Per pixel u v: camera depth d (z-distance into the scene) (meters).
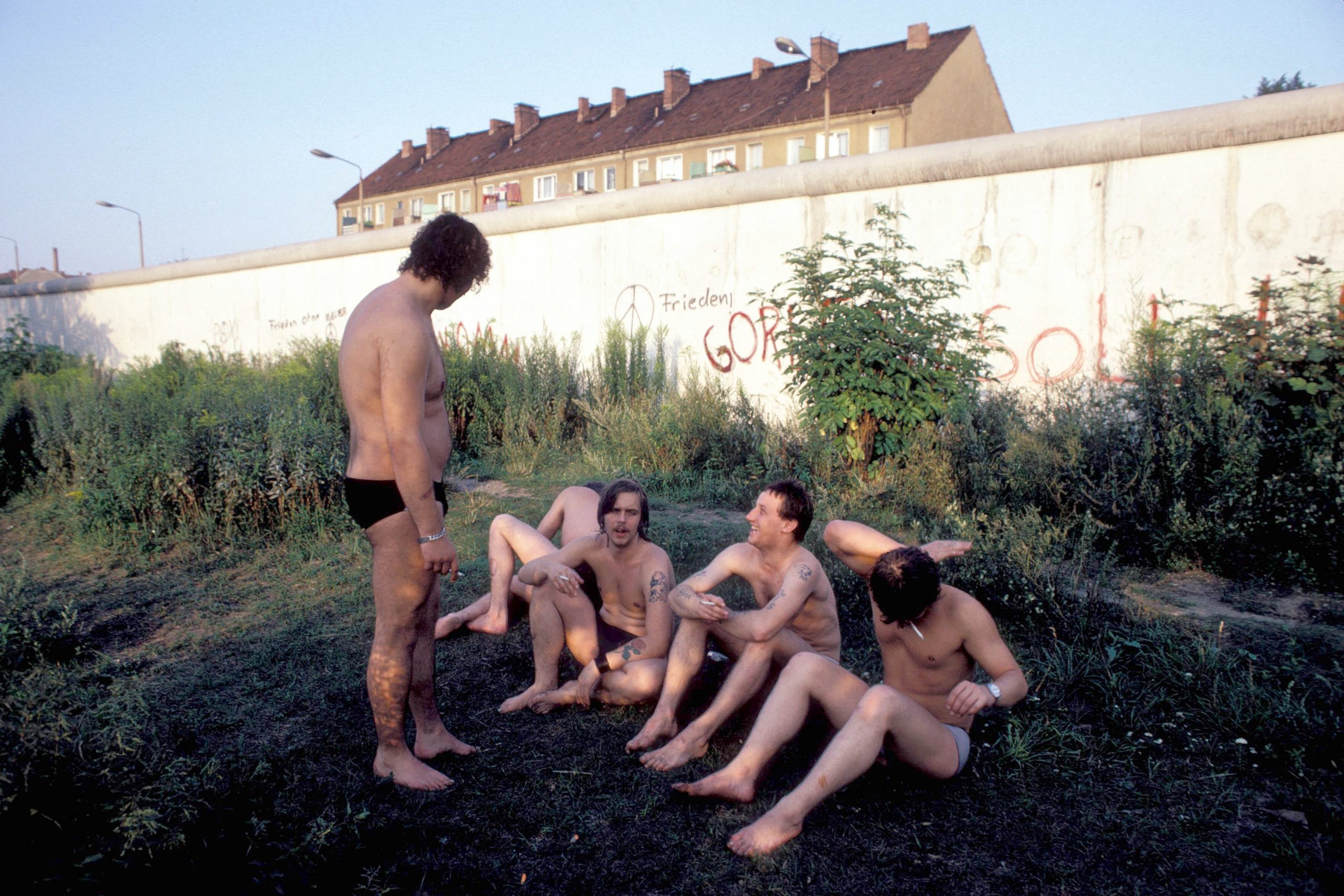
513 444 9.02
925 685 2.92
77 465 7.19
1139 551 4.99
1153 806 2.73
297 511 6.22
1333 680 3.43
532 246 11.52
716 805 2.76
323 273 14.48
